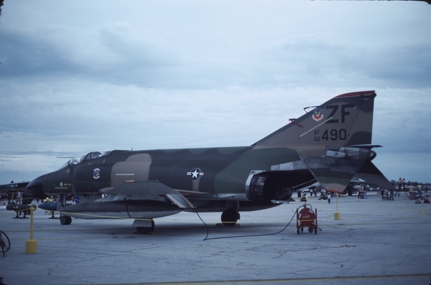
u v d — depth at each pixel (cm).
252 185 1538
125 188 1471
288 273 815
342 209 3041
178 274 817
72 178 1961
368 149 1430
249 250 1102
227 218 1808
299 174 1586
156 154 1831
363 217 2223
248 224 1880
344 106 1502
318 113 1547
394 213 2536
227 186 1581
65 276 805
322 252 1055
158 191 1471
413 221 1941
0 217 2541
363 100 1475
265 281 752
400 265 883
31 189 2089
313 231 1521
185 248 1156
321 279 762
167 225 1891
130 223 2055
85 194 1962
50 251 1123
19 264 934
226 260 962
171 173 1700
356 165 1430
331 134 1512
